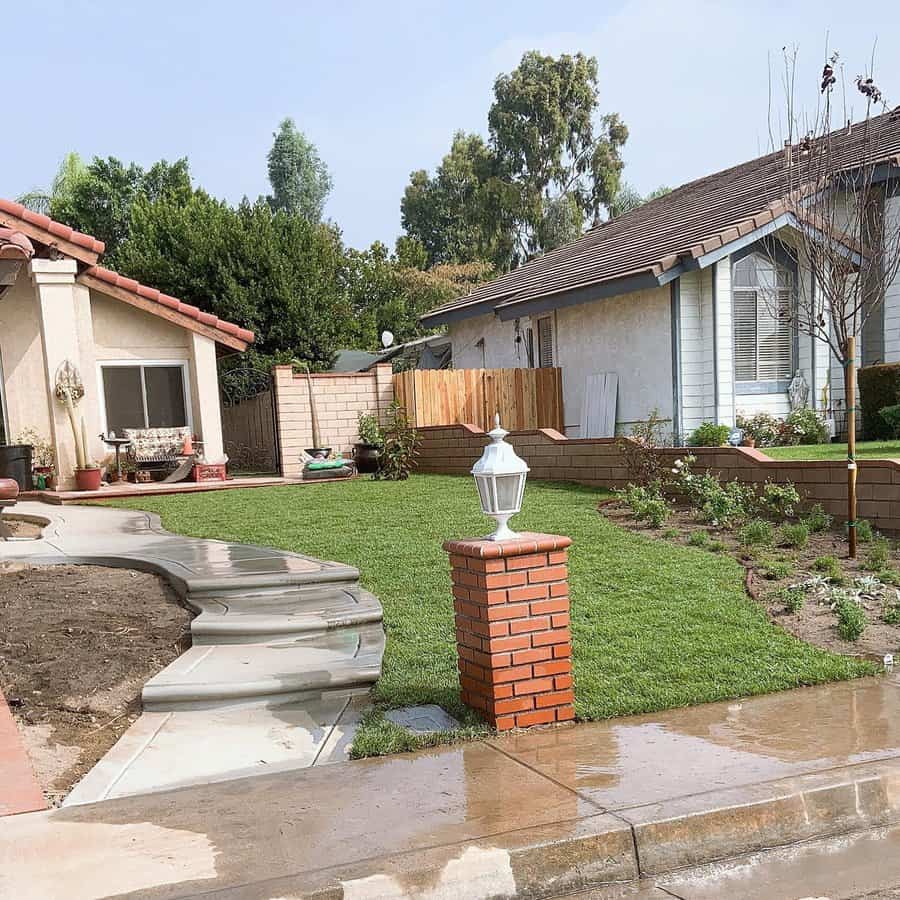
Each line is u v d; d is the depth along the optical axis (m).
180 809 3.70
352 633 6.19
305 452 15.47
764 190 15.98
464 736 4.52
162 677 5.25
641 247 17.11
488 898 3.18
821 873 3.40
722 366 14.60
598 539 8.65
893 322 15.20
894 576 7.20
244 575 7.17
